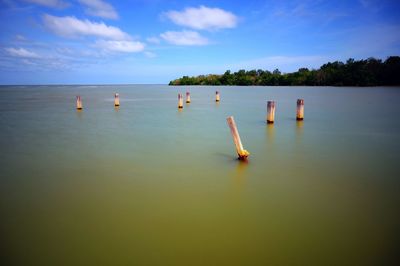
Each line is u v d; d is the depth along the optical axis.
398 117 24.19
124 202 7.73
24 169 10.77
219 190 8.52
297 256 5.29
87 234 6.13
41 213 7.13
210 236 5.98
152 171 10.41
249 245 5.63
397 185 8.71
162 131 18.97
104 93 84.19
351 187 8.62
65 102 46.91
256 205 7.43
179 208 7.31
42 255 5.43
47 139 16.52
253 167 10.77
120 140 16.03
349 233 6.03
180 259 5.23
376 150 13.05
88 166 11.08
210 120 24.47
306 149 13.51
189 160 11.81
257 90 92.31
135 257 5.32
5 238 6.02
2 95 71.25
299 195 8.06
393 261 5.11
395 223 6.43
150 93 84.12
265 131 18.53
